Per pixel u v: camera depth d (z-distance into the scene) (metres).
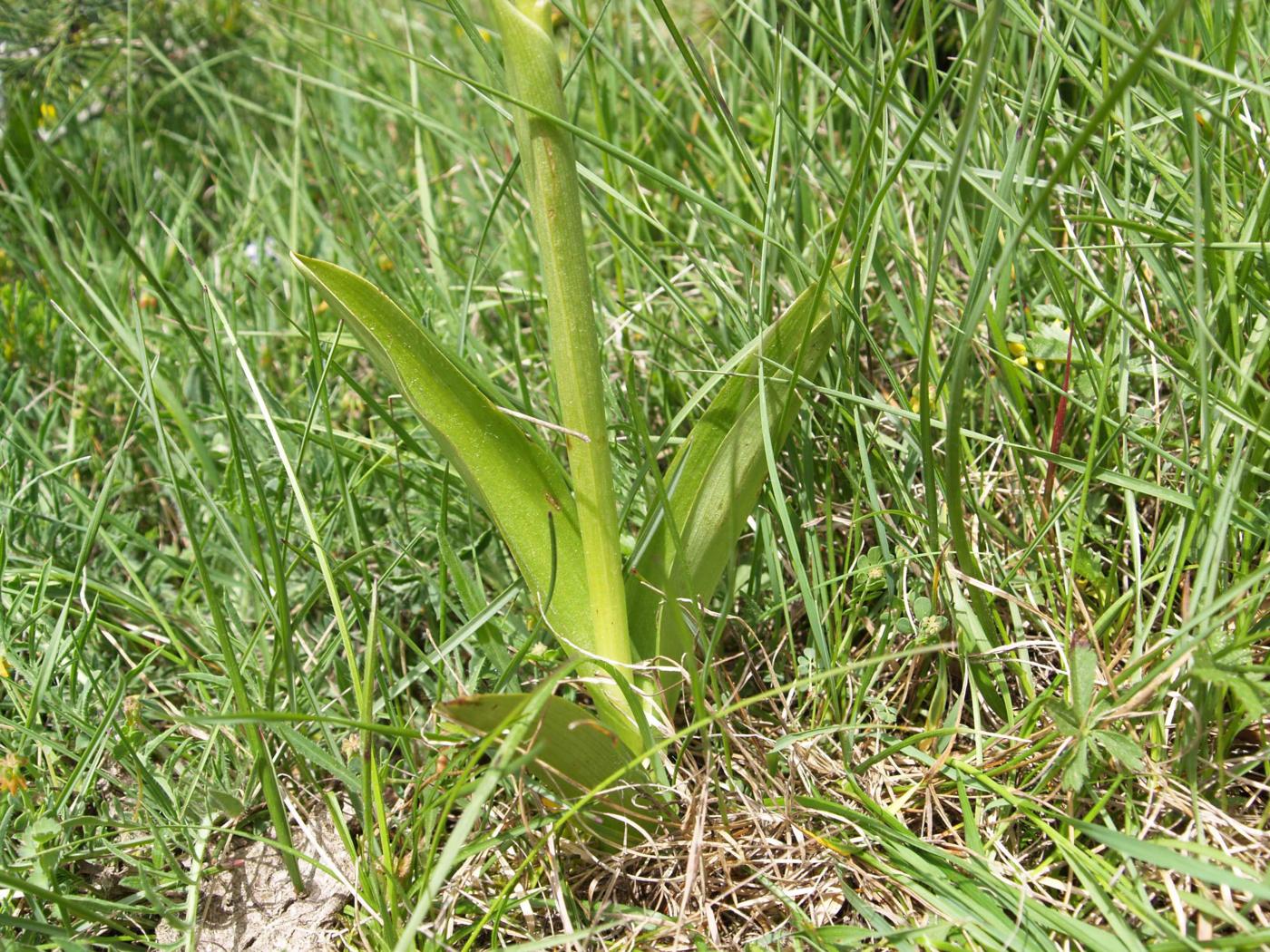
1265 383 0.39
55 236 0.66
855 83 0.44
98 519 0.39
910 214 0.45
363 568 0.44
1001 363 0.41
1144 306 0.39
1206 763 0.34
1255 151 0.38
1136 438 0.37
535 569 0.35
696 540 0.36
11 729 0.39
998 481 0.42
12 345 0.55
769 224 0.42
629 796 0.35
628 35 0.62
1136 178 0.43
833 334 0.36
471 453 0.35
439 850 0.36
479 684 0.41
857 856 0.35
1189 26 0.41
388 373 0.34
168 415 0.50
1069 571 0.37
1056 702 0.34
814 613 0.37
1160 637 0.36
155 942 0.35
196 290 0.58
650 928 0.35
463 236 0.61
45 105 0.67
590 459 0.33
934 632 0.37
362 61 0.77
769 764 0.36
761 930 0.35
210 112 0.72
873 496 0.39
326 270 0.33
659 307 0.52
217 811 0.38
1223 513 0.32
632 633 0.37
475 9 0.77
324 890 0.37
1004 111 0.43
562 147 0.31
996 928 0.32
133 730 0.38
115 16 0.70
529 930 0.35
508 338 0.53
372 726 0.32
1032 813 0.34
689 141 0.47
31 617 0.39
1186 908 0.32
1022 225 0.29
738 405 0.36
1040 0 0.44
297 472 0.40
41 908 0.35
